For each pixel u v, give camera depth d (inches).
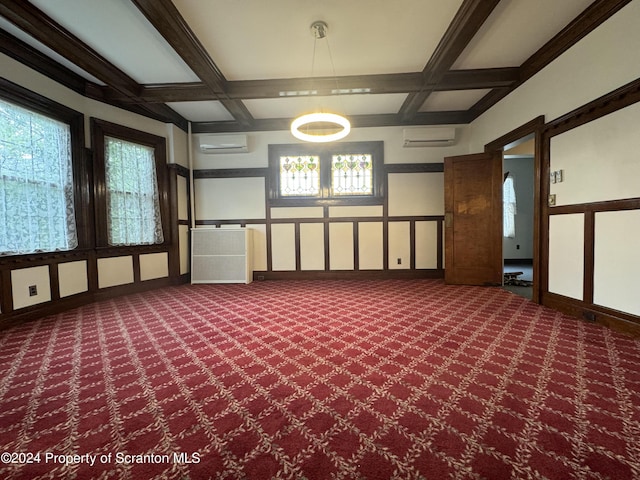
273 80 142.8
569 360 77.7
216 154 204.5
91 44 114.0
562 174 116.4
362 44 116.3
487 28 108.9
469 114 190.1
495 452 47.6
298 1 93.2
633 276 91.3
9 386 68.8
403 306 133.1
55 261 126.9
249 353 85.7
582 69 105.1
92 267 145.3
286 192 203.9
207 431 53.4
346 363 78.5
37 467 45.9
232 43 114.3
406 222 199.9
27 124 116.7
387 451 48.1
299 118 116.6
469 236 177.9
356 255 202.1
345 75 139.9
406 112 177.3
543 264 128.7
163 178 181.5
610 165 97.1
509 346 87.4
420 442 50.0
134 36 109.7
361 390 65.7
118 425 55.2
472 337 95.0
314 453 47.9
